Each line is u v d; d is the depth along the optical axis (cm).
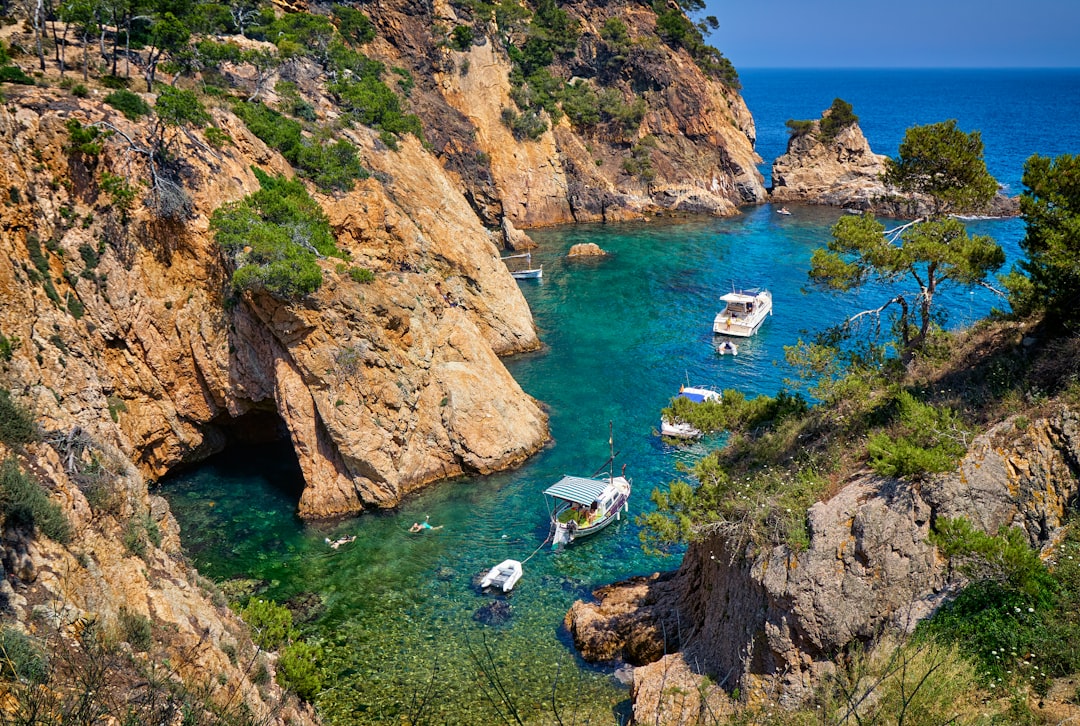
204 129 4247
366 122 6372
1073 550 1933
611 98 12281
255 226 3847
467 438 4278
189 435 4172
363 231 4903
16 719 1167
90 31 4862
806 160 12850
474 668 2816
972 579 1961
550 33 12344
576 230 10975
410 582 3362
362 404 3922
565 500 3781
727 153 12700
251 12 7450
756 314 6706
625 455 4528
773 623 2173
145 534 2361
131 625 1897
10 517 1838
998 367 2408
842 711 1838
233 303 3972
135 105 4016
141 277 3844
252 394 4094
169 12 4734
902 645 1905
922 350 2808
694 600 2856
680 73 12788
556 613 3155
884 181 3000
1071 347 2303
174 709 1548
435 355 4378
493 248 6406
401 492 4059
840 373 2900
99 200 3741
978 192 2767
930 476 2094
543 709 2594
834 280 2831
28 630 1620
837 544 2127
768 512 2298
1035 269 2412
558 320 7025
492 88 11056
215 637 2203
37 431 2252
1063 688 1664
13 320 3159
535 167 11200
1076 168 2334
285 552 3572
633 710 2416
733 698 2227
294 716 2208
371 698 2656
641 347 6338
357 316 3925
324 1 9556
